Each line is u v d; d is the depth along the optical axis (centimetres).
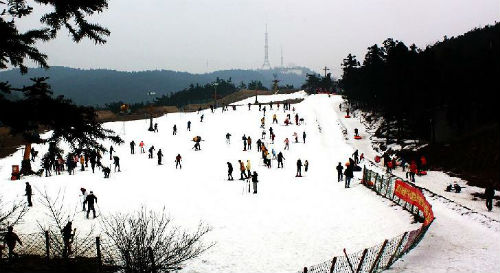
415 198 1922
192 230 1830
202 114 6341
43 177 3100
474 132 4575
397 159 4522
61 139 781
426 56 5497
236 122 5978
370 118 6819
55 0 725
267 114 6631
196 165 3725
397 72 5672
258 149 4328
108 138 826
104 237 1659
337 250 1564
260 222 1970
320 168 3547
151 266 1098
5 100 720
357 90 8050
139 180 3064
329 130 5597
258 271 1388
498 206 2523
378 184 2453
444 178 3575
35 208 2180
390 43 7281
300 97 12175
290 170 3475
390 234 1708
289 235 1764
